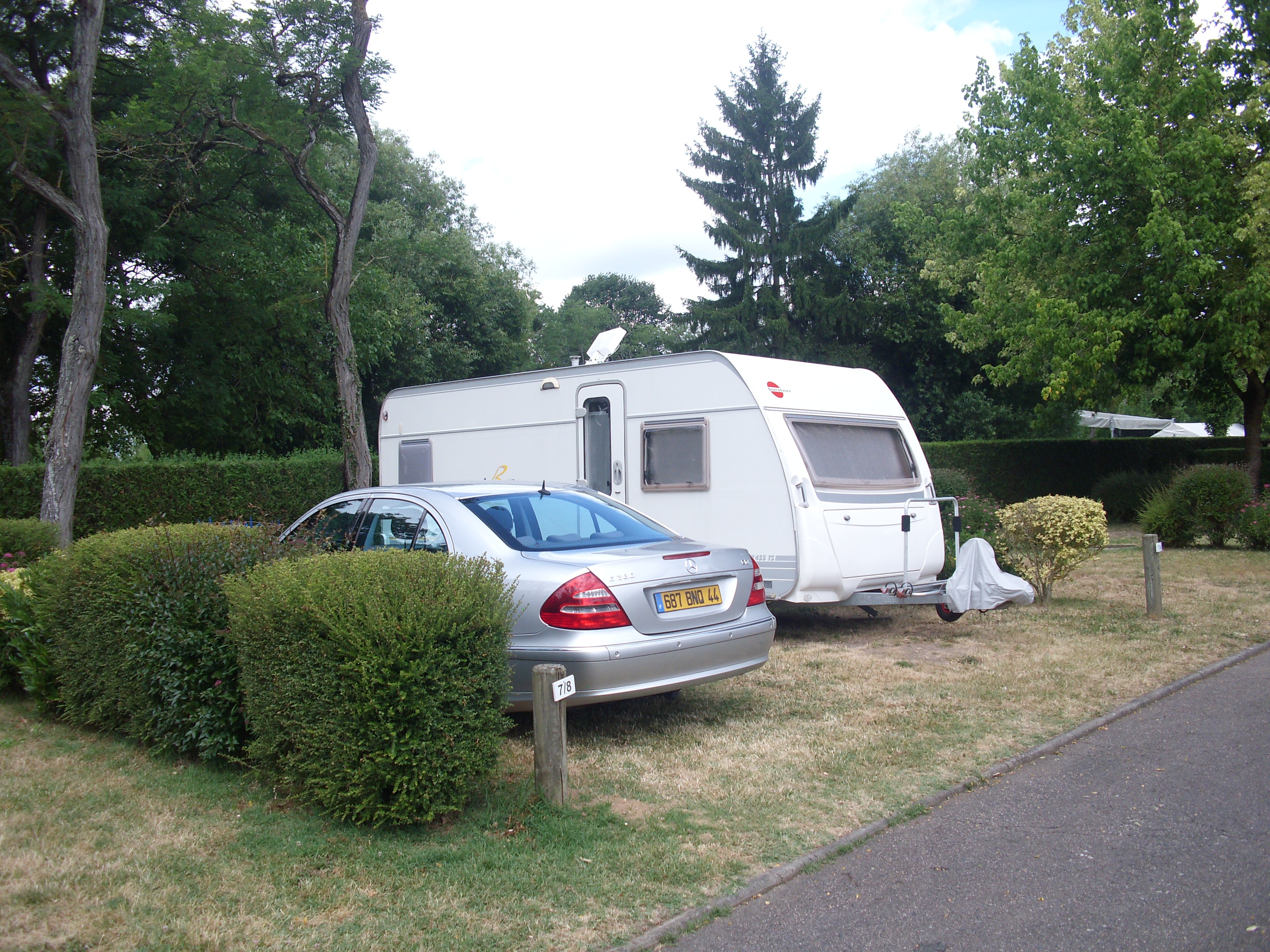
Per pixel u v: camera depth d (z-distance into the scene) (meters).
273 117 15.33
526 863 3.60
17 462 15.51
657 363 8.67
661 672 4.97
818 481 7.96
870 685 6.53
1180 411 42.59
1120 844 3.82
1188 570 12.19
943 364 30.94
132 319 15.88
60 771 4.66
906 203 25.41
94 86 15.95
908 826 4.07
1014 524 9.65
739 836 3.89
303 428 23.00
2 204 15.19
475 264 29.30
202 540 4.96
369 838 3.81
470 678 3.99
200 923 3.09
